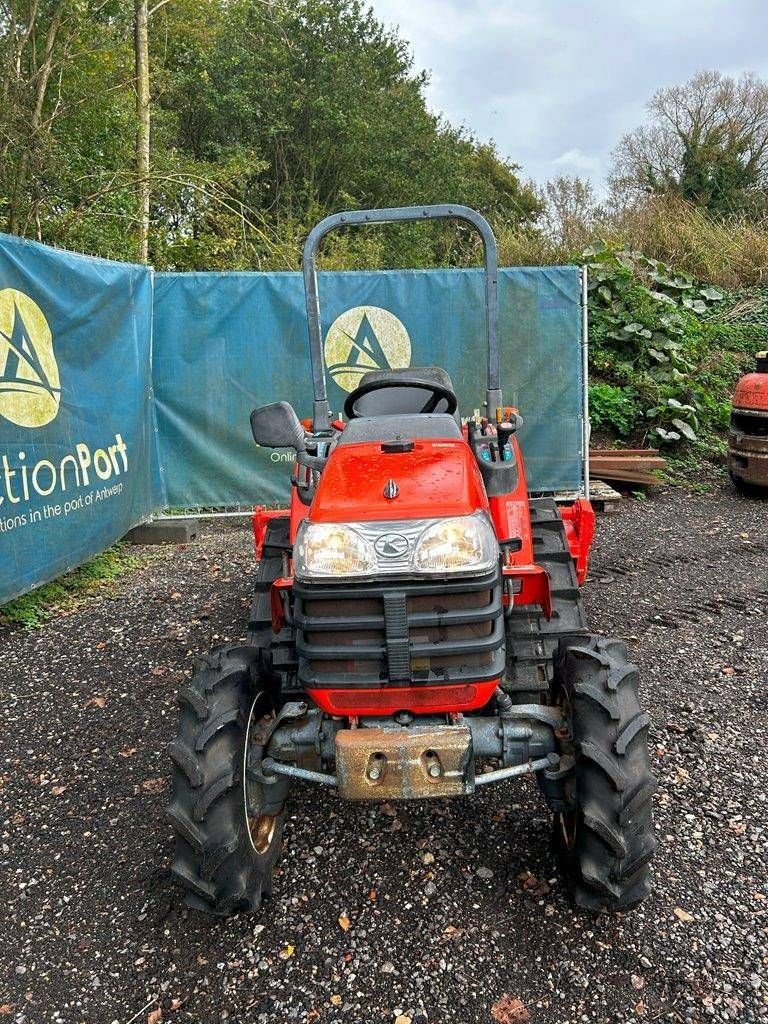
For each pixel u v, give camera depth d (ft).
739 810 8.91
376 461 7.84
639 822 6.79
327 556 6.87
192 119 55.57
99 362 17.35
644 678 12.10
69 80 25.66
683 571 17.10
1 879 8.36
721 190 67.31
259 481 21.12
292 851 8.60
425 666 7.06
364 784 6.91
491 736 7.46
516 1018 6.48
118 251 27.20
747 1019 6.38
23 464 14.47
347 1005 6.68
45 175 21.54
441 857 8.42
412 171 66.74
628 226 41.63
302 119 59.82
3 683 12.68
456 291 20.39
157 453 20.79
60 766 10.41
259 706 8.07
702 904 7.57
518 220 51.44
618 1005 6.56
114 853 8.73
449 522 6.86
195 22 44.86
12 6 22.03
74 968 7.20
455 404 10.34
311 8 59.11
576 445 21.25
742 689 11.71
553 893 7.82
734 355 32.65
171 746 7.08
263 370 20.59
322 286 20.21
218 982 6.98
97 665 13.25
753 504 22.54
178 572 17.98
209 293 20.12
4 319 13.93
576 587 10.69
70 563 16.08
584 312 20.61
